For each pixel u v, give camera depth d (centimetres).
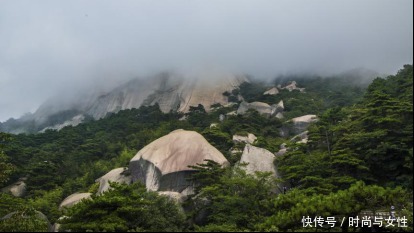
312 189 2288
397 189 1903
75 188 3938
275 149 4019
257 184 2388
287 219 1733
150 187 3147
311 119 5284
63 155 4912
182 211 2383
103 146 5509
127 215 1848
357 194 1836
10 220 1802
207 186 2548
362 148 2614
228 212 2225
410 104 2616
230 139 4347
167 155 3309
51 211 2980
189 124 6153
